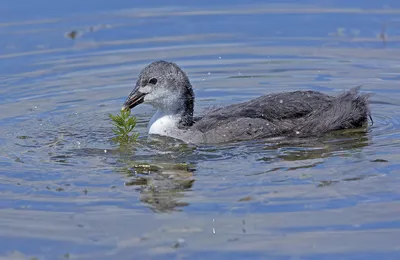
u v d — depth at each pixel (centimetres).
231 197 1270
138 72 2017
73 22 2325
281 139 1559
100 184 1344
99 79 1980
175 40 2230
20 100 1850
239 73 2006
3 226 1197
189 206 1245
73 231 1179
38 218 1223
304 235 1144
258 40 2219
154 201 1268
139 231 1173
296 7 2441
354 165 1386
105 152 1512
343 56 2080
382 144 1500
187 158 1460
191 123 1653
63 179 1370
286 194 1272
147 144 1562
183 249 1118
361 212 1204
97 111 1780
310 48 2145
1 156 1494
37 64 2064
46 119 1727
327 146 1503
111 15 2384
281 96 1641
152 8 2445
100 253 1116
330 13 2378
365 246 1111
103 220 1210
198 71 2027
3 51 2136
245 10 2427
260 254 1099
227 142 1555
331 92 1847
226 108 1666
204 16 2386
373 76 1939
